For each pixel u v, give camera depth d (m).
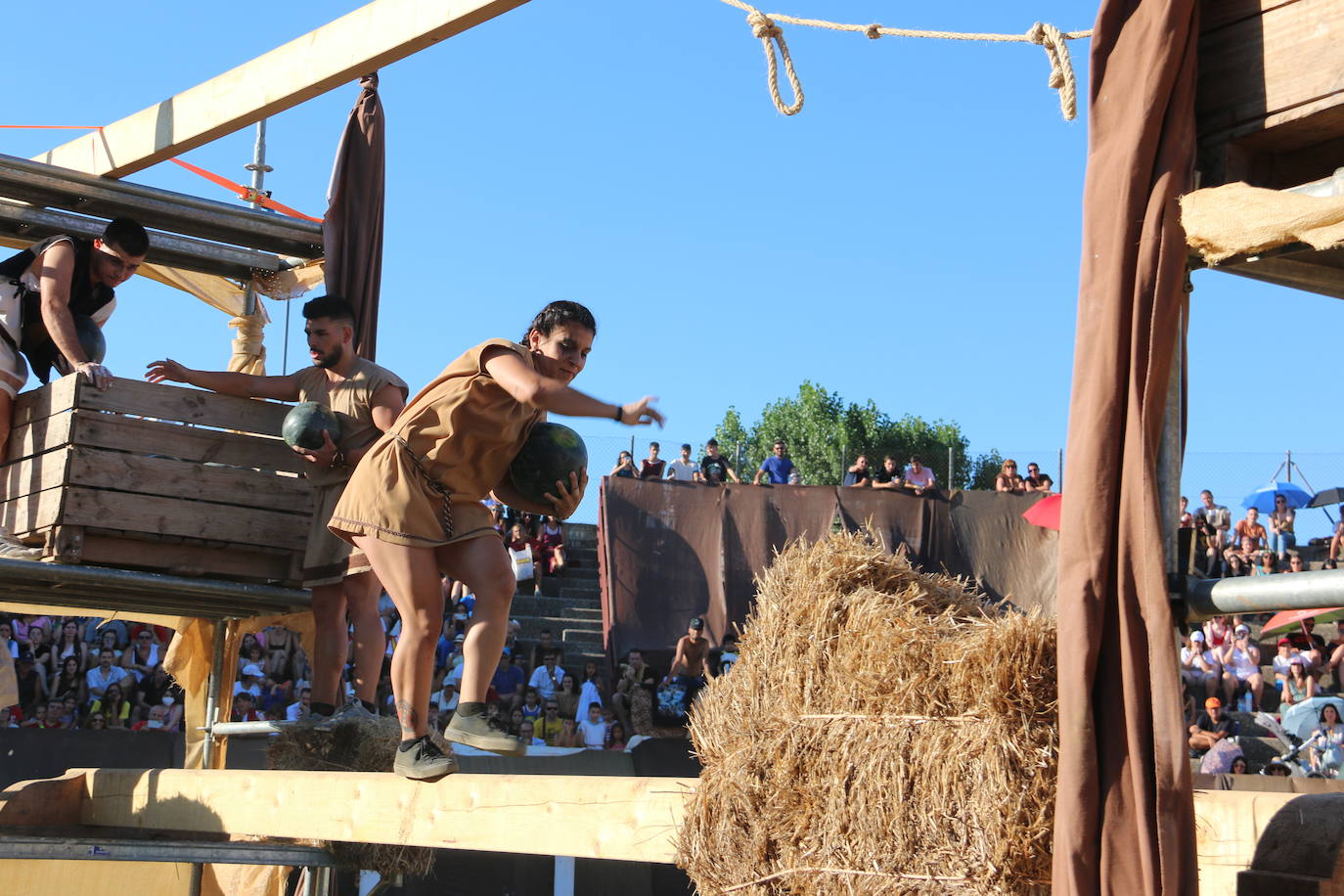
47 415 5.80
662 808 3.66
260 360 8.02
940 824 2.75
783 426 44.25
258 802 5.30
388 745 5.77
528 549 21.06
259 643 15.23
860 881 2.87
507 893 11.97
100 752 11.77
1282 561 20.69
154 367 5.92
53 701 13.48
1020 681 2.69
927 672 2.85
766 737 3.15
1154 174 2.66
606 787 3.87
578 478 4.37
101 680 13.76
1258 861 2.54
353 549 5.83
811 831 3.00
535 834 4.08
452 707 14.89
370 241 7.00
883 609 2.99
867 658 2.95
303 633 7.08
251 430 6.15
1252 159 2.81
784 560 3.27
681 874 12.69
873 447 42.66
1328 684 15.73
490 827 4.24
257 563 6.20
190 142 6.92
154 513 5.84
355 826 4.80
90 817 6.41
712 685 3.39
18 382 5.99
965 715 2.78
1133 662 2.46
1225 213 2.51
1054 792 2.65
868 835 2.87
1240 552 20.86
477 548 4.23
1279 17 2.67
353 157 7.02
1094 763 2.47
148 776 6.01
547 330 4.15
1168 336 2.56
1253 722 15.62
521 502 4.41
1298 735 14.88
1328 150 2.79
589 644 19.20
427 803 4.50
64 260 5.90
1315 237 2.36
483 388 4.12
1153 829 2.39
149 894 8.02
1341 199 2.32
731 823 3.18
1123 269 2.61
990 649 2.74
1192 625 2.63
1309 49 2.61
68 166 7.51
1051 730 2.69
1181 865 2.34
